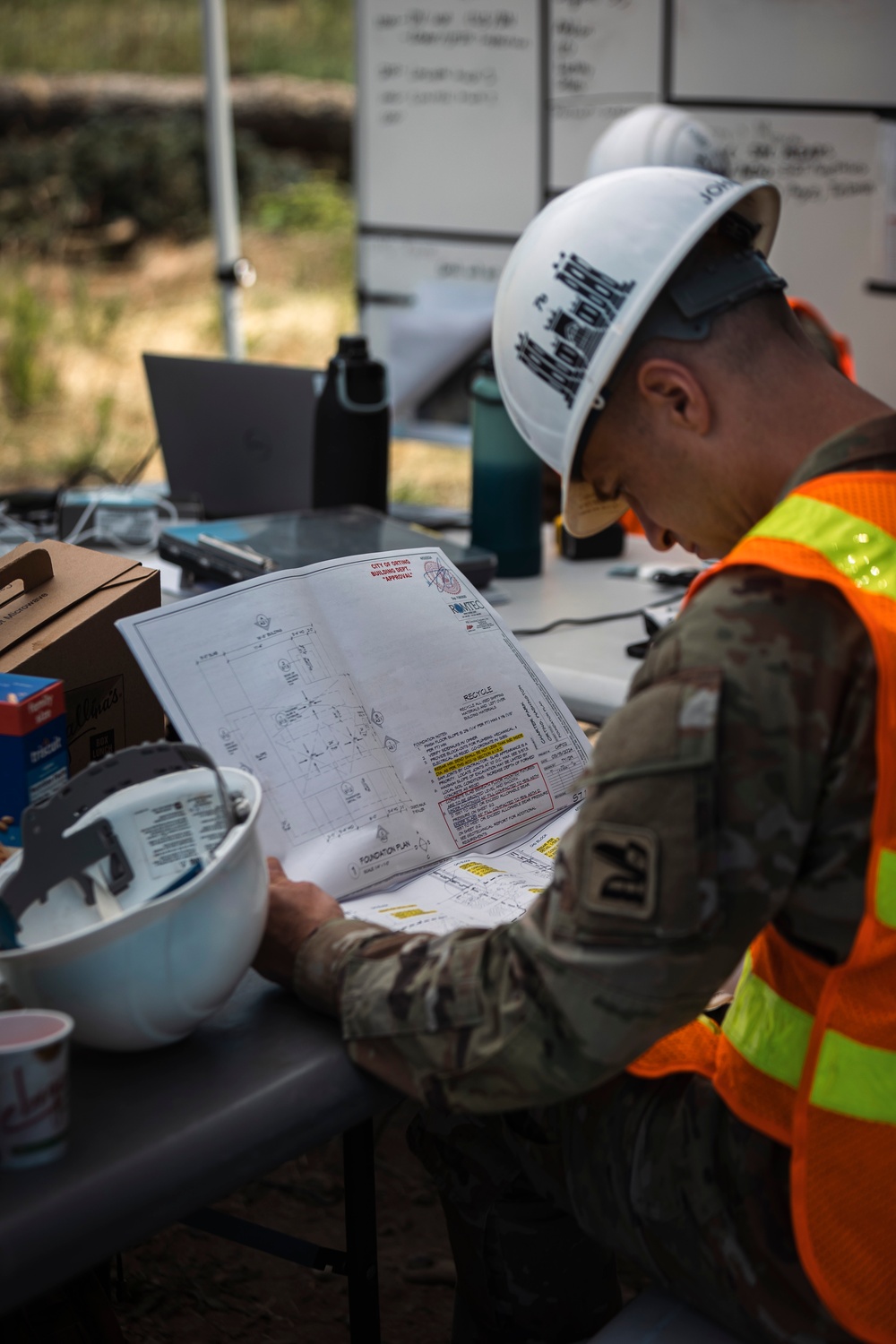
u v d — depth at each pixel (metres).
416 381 3.98
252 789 0.92
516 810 1.17
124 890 0.90
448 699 1.18
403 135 4.06
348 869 1.05
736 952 0.80
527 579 2.14
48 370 7.59
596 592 2.06
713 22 3.47
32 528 2.36
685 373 0.89
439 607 1.24
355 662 1.15
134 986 0.83
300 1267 1.87
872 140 3.34
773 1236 0.89
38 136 9.44
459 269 4.07
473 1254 1.16
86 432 7.08
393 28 3.99
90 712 1.22
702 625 0.80
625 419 0.93
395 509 2.57
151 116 9.40
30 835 0.87
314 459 2.21
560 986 0.81
